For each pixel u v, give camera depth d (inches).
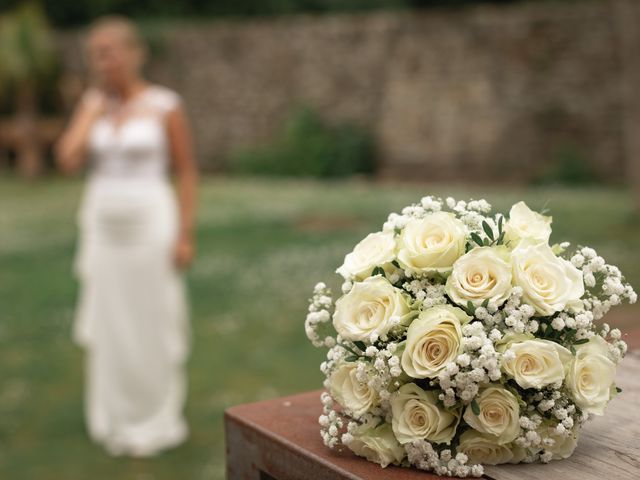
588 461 56.4
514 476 54.1
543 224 61.1
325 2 847.1
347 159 641.0
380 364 54.2
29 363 231.9
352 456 58.2
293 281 316.2
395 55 629.9
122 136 159.6
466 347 53.4
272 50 684.7
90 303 167.5
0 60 654.5
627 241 343.9
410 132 621.9
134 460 162.9
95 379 169.9
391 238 60.4
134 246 162.6
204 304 290.7
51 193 583.2
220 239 408.2
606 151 557.6
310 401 70.4
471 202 63.4
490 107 589.3
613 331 59.1
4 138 674.2
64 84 701.3
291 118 679.7
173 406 171.5
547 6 581.0
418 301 56.7
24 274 348.2
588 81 560.4
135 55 160.9
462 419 56.2
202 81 709.9
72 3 817.5
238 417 66.8
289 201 513.3
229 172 705.6
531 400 55.7
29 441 174.4
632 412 65.5
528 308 54.7
